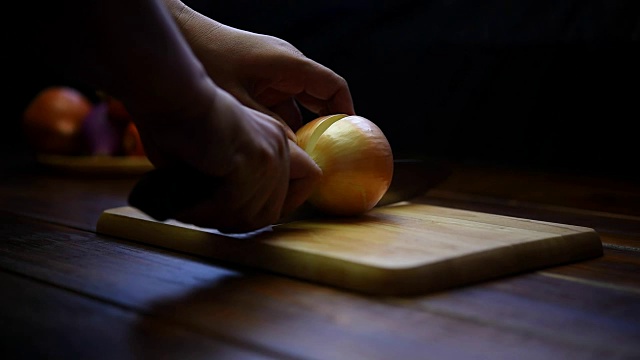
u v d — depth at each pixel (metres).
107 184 1.54
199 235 1.01
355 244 0.96
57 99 1.81
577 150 1.84
